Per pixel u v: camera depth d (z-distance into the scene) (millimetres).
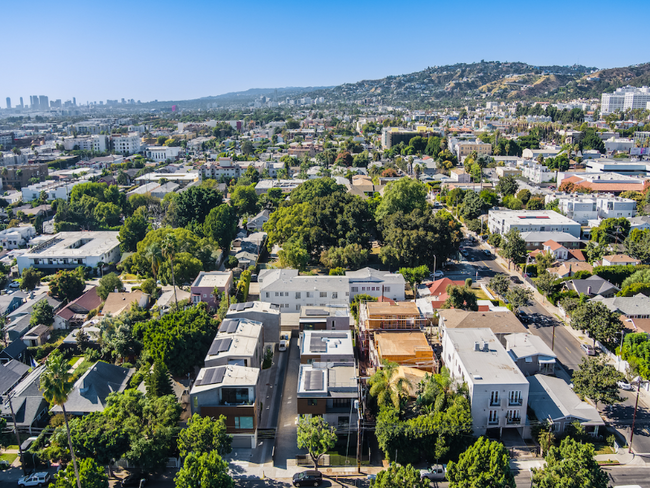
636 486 63656
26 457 73500
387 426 70812
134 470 72125
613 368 80375
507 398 73500
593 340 104188
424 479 59188
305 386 77812
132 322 110125
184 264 134125
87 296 129750
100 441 67812
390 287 125000
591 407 77312
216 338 90938
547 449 70312
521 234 165125
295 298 120562
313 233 155250
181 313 101125
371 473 70750
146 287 132375
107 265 161750
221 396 75625
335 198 171125
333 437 69875
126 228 170500
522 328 97562
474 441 73000
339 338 93500
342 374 81375
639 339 92562
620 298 115188
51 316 119312
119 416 72812
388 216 162625
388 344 90688
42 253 159625
